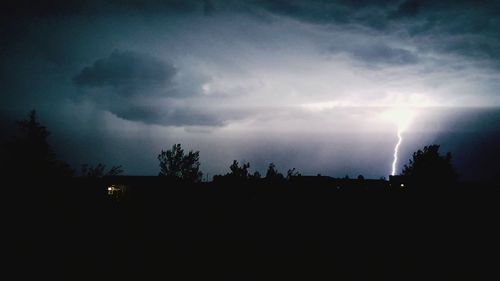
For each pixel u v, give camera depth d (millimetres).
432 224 14281
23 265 7582
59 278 7180
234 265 9078
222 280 7945
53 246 8742
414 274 8742
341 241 11867
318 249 10906
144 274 7902
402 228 13820
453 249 11016
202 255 9742
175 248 10125
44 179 10211
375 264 9500
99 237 10039
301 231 13289
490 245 11438
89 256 8578
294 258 9906
